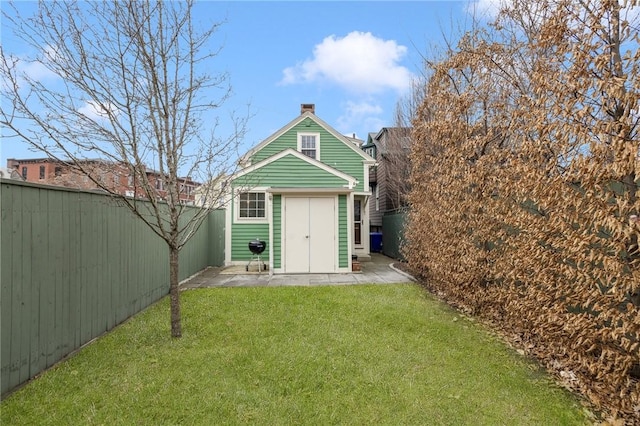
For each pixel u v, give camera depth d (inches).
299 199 365.4
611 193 106.0
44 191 135.6
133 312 211.2
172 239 170.9
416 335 172.9
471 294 205.9
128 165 159.3
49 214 138.3
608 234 116.7
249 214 437.4
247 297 246.1
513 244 163.8
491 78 205.3
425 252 276.5
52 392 116.8
